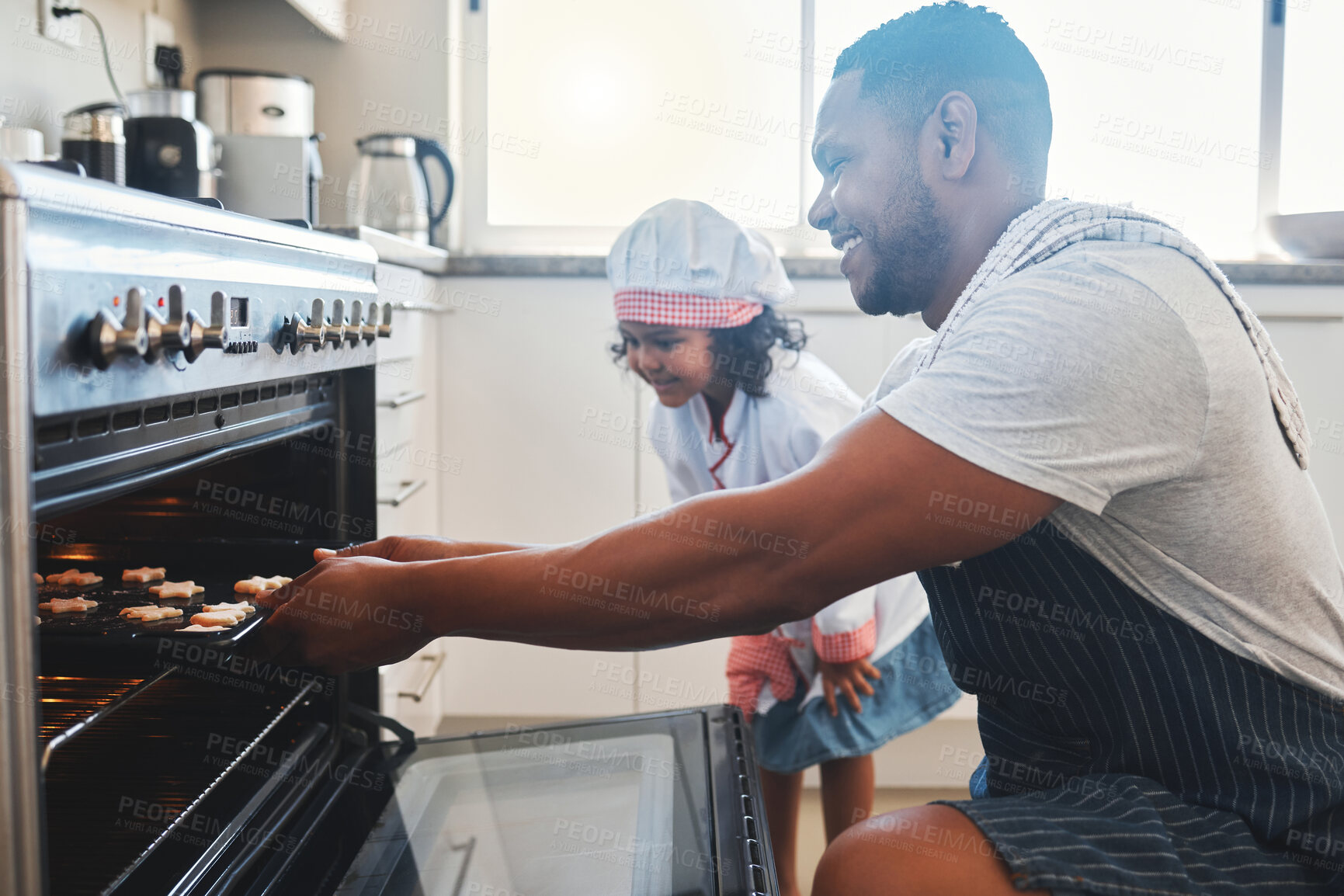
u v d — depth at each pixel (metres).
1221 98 2.23
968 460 0.60
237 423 0.78
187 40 2.03
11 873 0.47
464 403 2.05
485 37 2.26
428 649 1.87
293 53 2.18
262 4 2.15
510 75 2.29
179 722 0.93
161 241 0.59
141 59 1.75
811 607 0.64
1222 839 0.65
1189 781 0.70
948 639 0.83
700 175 2.30
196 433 0.70
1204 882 0.62
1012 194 0.77
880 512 0.61
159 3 1.85
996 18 0.77
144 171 1.35
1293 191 2.28
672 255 1.37
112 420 0.57
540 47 2.28
